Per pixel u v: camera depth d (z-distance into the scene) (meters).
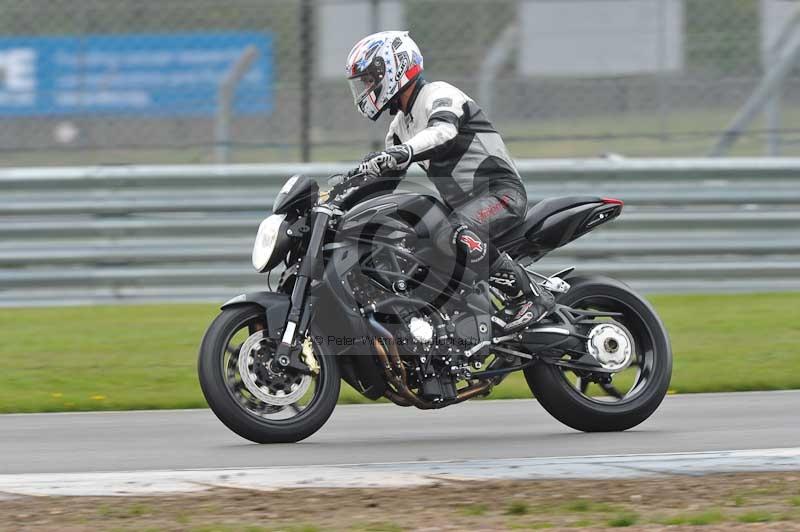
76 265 34.53
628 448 19.02
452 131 19.31
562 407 20.23
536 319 19.94
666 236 34.91
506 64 37.81
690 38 37.69
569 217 20.19
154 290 34.72
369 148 36.59
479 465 17.30
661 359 20.58
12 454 19.16
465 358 19.47
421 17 37.53
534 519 14.32
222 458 18.52
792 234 35.38
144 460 18.50
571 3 37.75
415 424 21.92
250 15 37.50
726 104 37.69
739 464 17.28
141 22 37.75
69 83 37.75
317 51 36.81
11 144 37.81
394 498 15.43
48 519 14.52
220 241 34.72
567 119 37.47
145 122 37.59
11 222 34.28
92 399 24.23
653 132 37.66
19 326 32.69
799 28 37.50
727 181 35.25
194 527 13.97
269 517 14.53
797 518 14.14
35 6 37.56
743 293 35.19
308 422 19.16
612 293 20.67
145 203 34.62
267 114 36.94
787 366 27.02
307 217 19.25
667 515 14.40
